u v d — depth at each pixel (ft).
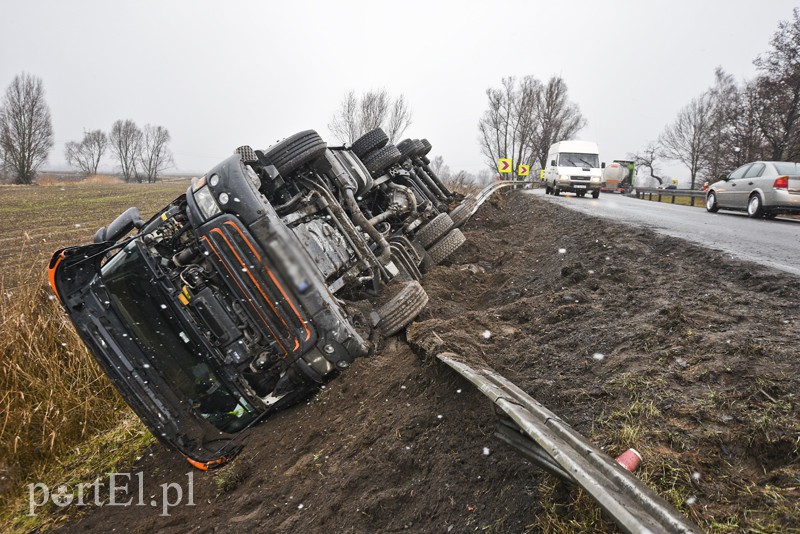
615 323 13.83
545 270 23.03
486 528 8.42
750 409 8.66
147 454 17.17
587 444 7.77
